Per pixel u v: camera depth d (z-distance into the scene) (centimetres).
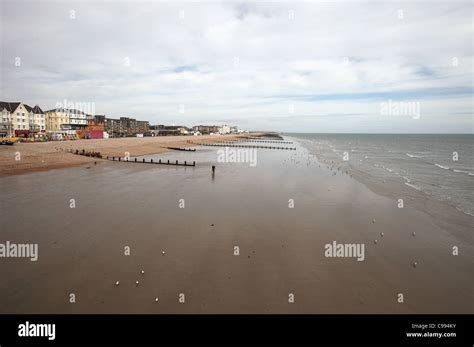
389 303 1036
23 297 1023
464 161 6281
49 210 2077
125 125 18362
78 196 2528
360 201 2502
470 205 2434
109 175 3750
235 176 3834
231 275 1198
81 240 1538
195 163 5450
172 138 14375
